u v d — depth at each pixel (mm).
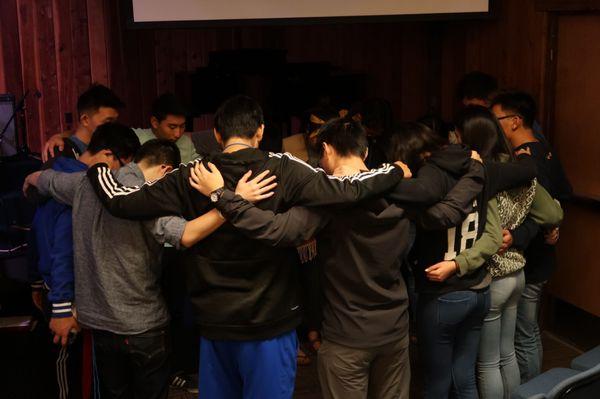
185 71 6730
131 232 2740
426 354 3057
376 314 2723
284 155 2582
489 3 5066
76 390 3318
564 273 4715
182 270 3422
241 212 2438
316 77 6508
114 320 2807
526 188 3127
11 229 4074
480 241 2932
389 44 6883
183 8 5016
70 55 5871
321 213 2553
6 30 5582
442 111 6137
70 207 2967
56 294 2955
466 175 2848
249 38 7148
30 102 5719
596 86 4336
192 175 2527
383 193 2564
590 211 4484
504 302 3191
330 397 2848
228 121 2576
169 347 2949
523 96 3676
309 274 3137
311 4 5094
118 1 6160
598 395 2312
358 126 2773
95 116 3662
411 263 3066
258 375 2652
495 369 3244
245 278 2584
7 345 4098
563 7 4383
